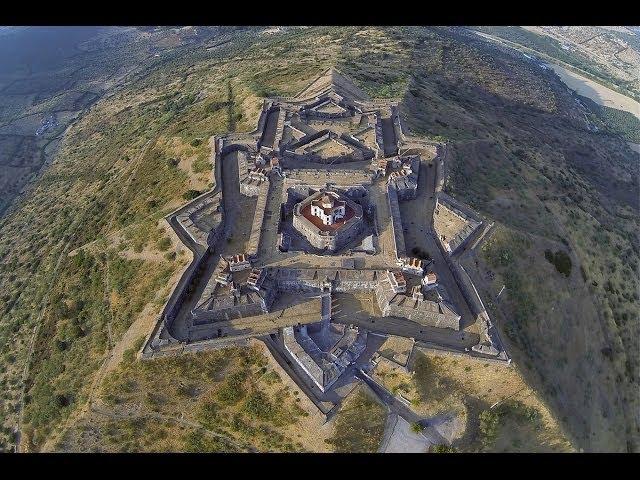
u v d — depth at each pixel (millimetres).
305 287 88812
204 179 114938
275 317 85125
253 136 127125
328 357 77688
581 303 103562
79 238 125188
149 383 80250
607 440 90250
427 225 101812
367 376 78188
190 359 80062
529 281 97688
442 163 117938
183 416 80188
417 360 78250
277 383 77312
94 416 81250
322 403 74500
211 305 84000
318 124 133000
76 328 95375
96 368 86875
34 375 95625
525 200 121625
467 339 81500
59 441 81125
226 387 79250
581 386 92625
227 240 98875
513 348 83312
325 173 111188
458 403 78188
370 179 109812
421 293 83500
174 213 103875
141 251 101625
